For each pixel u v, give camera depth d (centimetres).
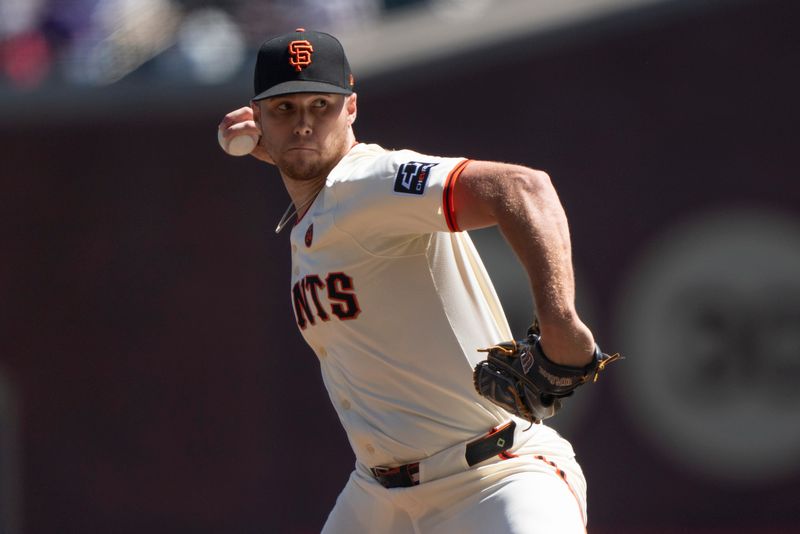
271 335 4491
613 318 4316
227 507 4459
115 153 4528
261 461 4469
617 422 4331
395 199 1213
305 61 1319
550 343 1141
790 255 4194
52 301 4522
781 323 4197
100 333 4512
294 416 4481
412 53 4388
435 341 1323
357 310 1321
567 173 4334
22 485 4475
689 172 4272
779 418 4197
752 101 4241
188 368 4503
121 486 4484
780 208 4206
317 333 1381
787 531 4184
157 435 4491
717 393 4247
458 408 1341
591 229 4325
